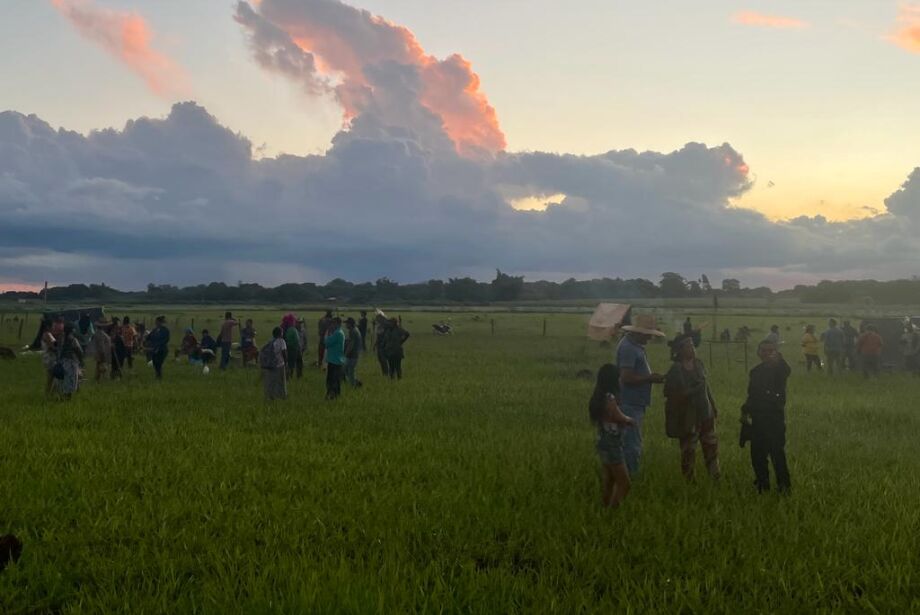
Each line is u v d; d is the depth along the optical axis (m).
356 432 13.85
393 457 11.59
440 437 13.35
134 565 6.84
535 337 53.09
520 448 12.33
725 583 6.64
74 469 10.30
